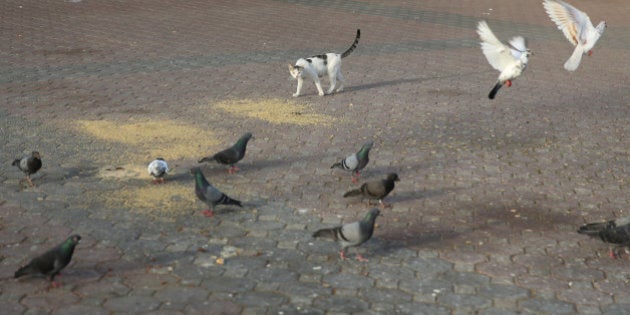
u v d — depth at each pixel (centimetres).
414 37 2286
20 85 1520
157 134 1228
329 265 788
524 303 716
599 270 789
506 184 1051
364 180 1052
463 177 1074
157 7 2680
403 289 739
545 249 838
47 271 704
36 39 2020
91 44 1983
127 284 733
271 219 905
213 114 1364
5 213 894
